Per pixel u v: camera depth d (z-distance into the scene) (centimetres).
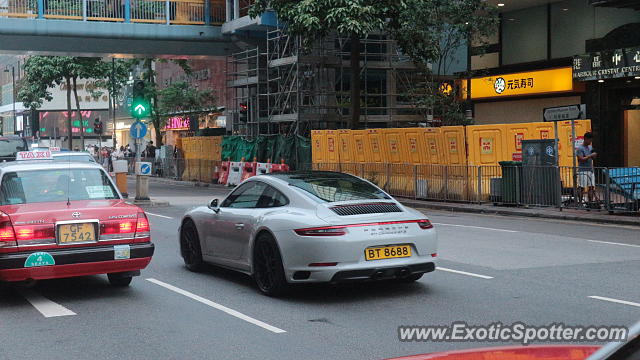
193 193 2878
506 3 2755
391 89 3262
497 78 2914
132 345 629
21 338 664
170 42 3412
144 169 2222
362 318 721
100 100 8556
